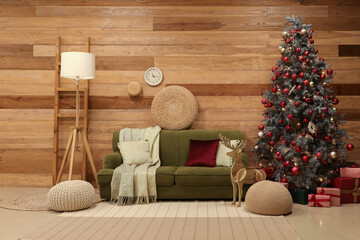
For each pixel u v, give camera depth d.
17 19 5.40
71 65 4.43
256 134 5.25
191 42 5.32
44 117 5.36
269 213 3.58
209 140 4.79
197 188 4.27
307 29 4.53
